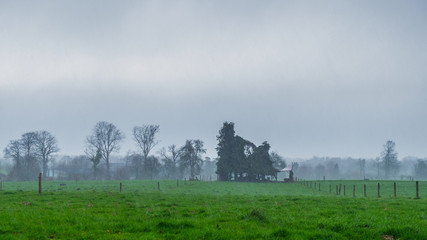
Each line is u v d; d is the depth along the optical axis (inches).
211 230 583.5
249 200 1289.4
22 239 538.0
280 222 691.4
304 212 871.7
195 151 5398.6
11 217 722.8
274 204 1122.0
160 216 765.9
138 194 1568.7
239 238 545.0
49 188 2827.3
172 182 3934.5
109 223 657.0
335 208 992.2
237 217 735.7
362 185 3526.1
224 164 4896.7
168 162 5708.7
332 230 614.2
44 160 4963.1
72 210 874.8
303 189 3157.0
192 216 776.3
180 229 601.9
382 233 595.2
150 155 5413.4
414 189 2979.8
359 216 762.8
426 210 949.8
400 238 565.9
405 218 748.6
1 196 1330.0
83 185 3307.1
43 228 613.0
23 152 4928.6
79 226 635.5
